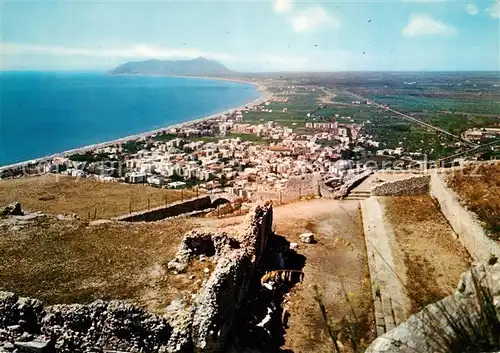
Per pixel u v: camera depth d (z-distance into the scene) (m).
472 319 7.71
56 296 16.09
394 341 8.46
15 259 19.05
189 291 16.67
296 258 23.52
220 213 30.97
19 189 35.47
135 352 13.99
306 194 35.75
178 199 33.62
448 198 26.62
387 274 20.56
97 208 31.02
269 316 17.64
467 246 22.50
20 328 13.92
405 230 25.58
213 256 19.28
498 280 10.82
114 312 14.12
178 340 14.20
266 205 24.66
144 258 19.84
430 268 20.75
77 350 13.94
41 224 23.17
